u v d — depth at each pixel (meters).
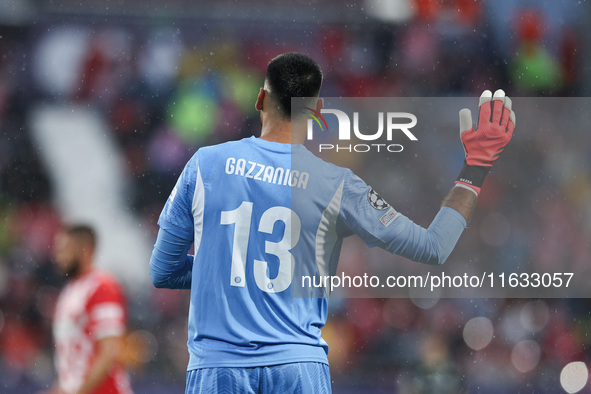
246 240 8.13
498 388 32.56
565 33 41.00
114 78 40.97
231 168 8.29
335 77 40.41
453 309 33.47
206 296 8.05
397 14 40.97
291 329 8.02
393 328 33.00
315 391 7.93
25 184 39.53
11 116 40.28
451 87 40.53
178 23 41.41
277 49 41.09
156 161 39.97
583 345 33.44
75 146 40.09
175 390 30.48
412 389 25.31
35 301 35.56
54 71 40.84
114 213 39.28
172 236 8.40
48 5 41.06
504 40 40.94
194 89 40.91
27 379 32.00
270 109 8.66
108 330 16.03
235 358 7.84
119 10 41.22
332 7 40.69
